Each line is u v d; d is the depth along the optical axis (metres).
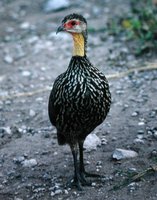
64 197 6.42
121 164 6.98
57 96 6.24
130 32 11.58
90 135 7.74
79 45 6.15
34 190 6.68
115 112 8.55
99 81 6.17
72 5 14.77
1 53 12.10
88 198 6.32
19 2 15.71
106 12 13.86
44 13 14.62
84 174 6.79
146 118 8.23
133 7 12.82
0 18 14.56
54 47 12.11
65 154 7.51
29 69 11.07
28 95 9.80
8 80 10.62
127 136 7.75
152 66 10.16
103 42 11.88
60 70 10.84
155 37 11.08
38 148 7.77
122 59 10.80
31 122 8.69
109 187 6.50
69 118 6.23
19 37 13.04
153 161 6.97
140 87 9.43
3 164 7.43
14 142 8.05
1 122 8.79
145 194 6.24
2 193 6.72
